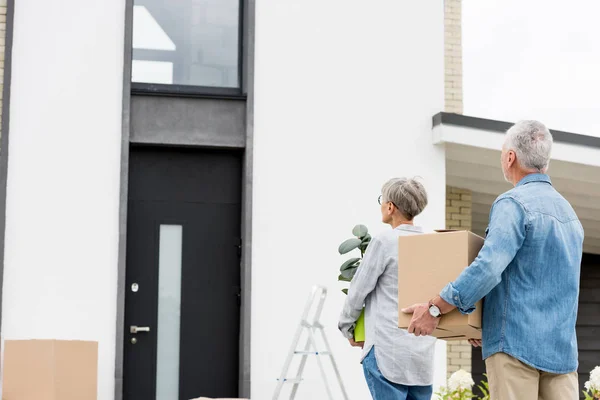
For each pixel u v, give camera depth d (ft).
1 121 26.53
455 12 32.81
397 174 28.55
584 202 33.06
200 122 27.81
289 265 27.50
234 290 27.91
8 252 25.98
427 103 29.07
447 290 12.16
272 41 28.50
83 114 26.96
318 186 28.07
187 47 28.27
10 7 27.02
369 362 15.76
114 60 27.35
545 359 11.92
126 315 27.14
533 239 12.14
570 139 28.76
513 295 12.13
